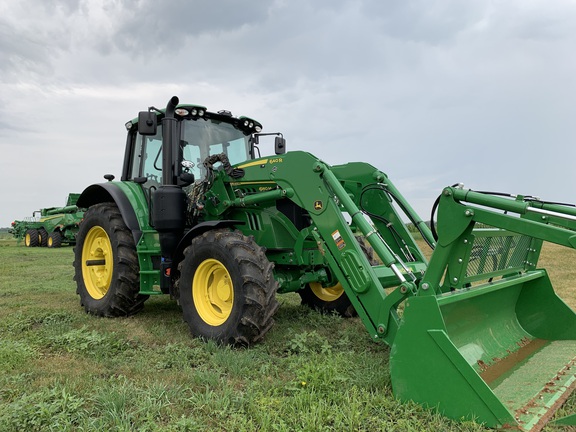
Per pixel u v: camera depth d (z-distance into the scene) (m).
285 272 5.31
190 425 2.75
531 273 4.49
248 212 5.22
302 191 4.39
